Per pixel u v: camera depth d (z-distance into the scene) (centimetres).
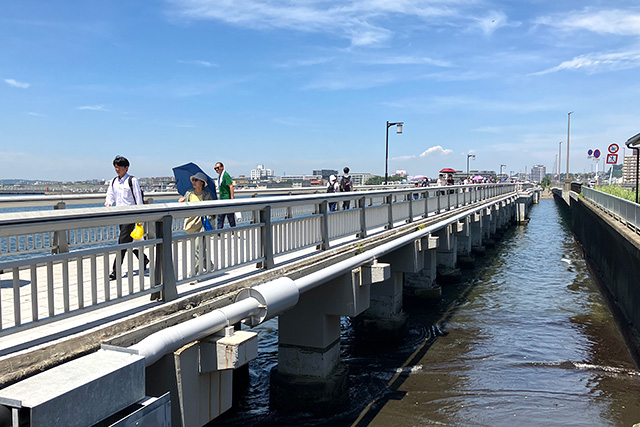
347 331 1397
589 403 915
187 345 464
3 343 368
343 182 1530
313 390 872
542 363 1126
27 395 294
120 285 452
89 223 404
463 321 1480
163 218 489
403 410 893
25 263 366
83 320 429
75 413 307
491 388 987
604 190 2775
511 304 1689
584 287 1972
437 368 1099
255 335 509
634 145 1822
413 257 1248
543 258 2762
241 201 612
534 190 8219
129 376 350
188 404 461
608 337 1320
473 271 2330
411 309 1623
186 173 833
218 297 558
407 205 1407
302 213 859
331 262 820
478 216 2525
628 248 1281
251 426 843
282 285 607
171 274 503
